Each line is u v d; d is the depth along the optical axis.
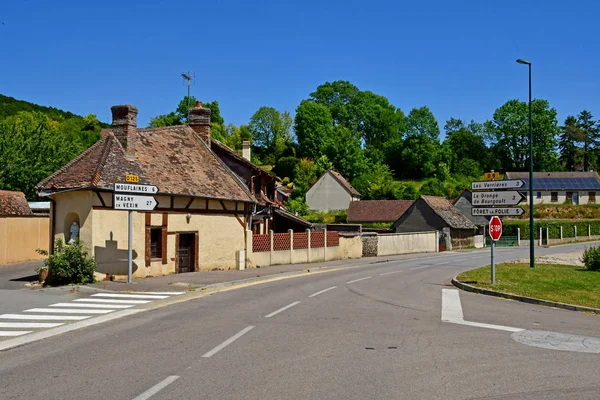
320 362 7.91
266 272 23.80
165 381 6.90
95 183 18.47
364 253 40.25
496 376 7.25
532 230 25.42
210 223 23.80
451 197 85.88
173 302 14.65
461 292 17.31
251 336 9.81
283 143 108.88
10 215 30.91
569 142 108.00
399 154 109.00
